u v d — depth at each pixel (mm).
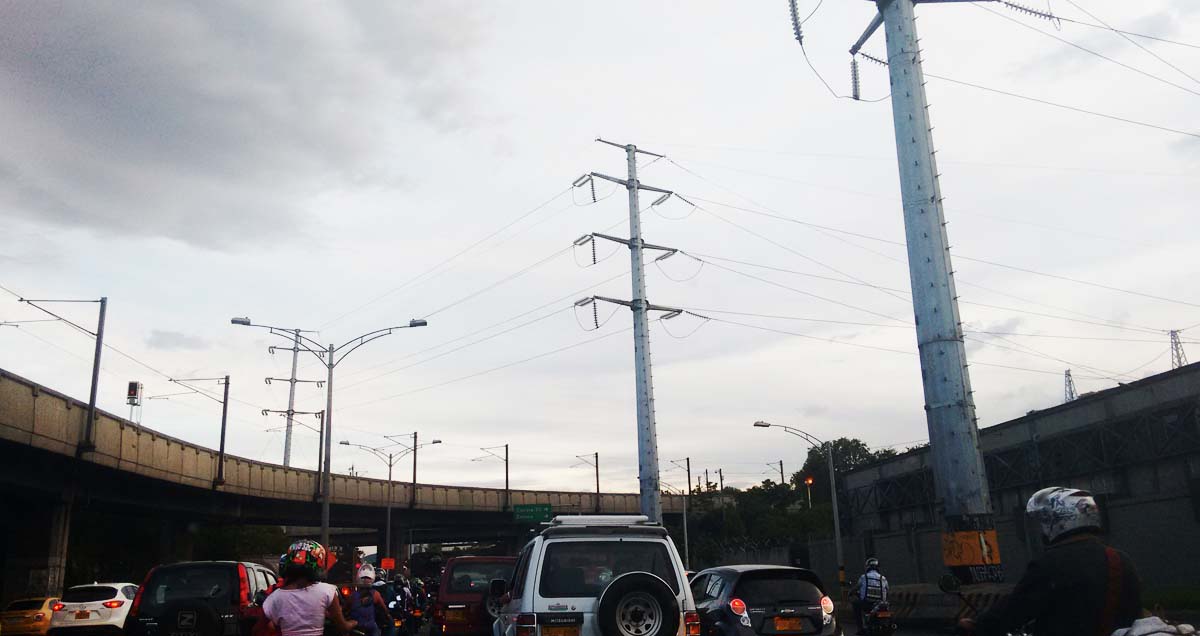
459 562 17688
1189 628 4230
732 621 11664
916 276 18469
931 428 17844
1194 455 29609
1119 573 4004
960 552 16922
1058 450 35969
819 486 105188
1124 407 33000
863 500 53562
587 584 8773
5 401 30484
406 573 34875
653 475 33812
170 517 55125
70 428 35094
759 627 11602
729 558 68500
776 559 61344
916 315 18406
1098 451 33875
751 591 11891
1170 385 30938
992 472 39812
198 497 52250
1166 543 30172
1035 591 4055
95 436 36844
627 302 37188
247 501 57250
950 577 9273
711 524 73188
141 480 43719
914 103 19375
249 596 13930
